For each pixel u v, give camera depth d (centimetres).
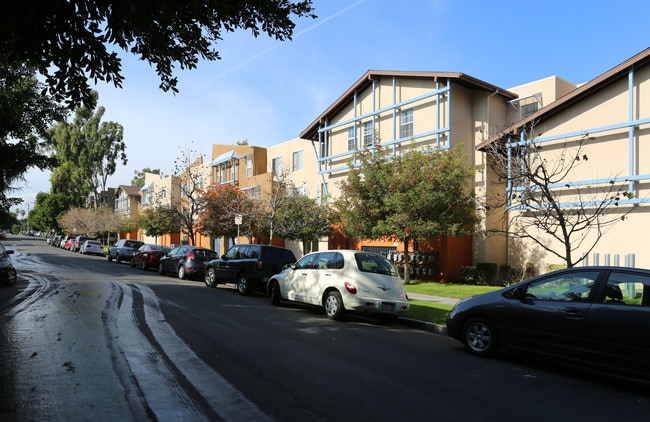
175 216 3017
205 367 623
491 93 2062
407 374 620
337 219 2202
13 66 723
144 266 2512
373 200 1809
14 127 1294
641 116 1550
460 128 2045
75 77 626
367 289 1033
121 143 6338
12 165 1351
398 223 1720
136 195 6147
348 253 1090
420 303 1336
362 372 620
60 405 473
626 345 579
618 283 615
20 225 15038
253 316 1060
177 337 802
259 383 559
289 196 2336
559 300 660
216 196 2644
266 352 714
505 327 709
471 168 1784
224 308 1166
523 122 1622
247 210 2467
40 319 940
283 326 952
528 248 1886
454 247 1981
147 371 599
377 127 2345
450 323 790
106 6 565
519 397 539
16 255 3459
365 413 469
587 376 652
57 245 5875
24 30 571
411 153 1820
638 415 492
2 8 509
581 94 1666
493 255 1975
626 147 1577
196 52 746
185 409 470
